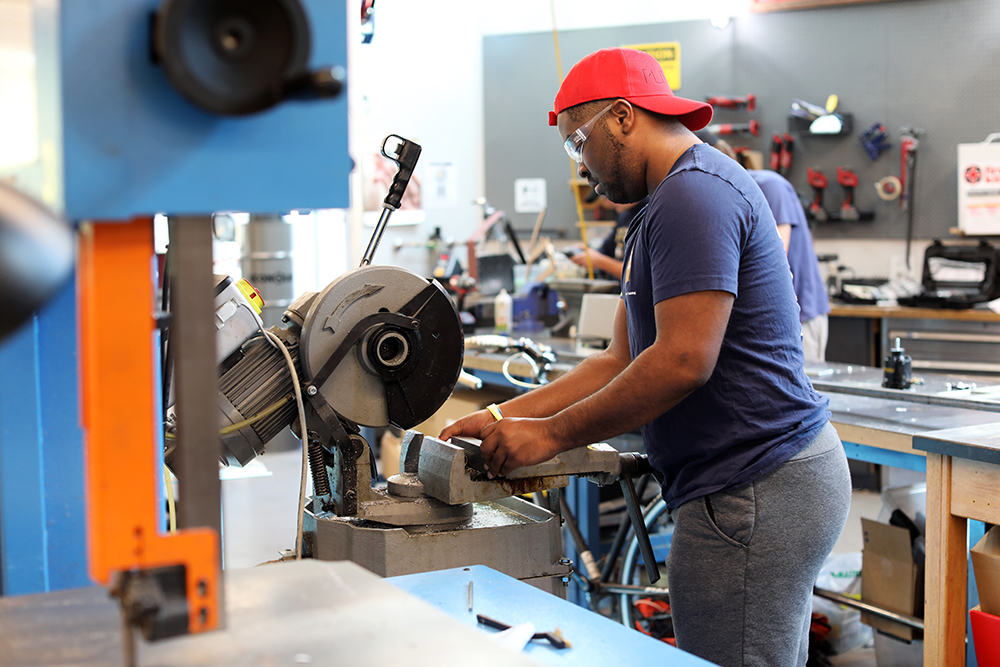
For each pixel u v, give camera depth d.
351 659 0.73
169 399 1.30
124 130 0.58
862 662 2.50
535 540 1.36
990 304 4.19
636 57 1.46
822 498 1.39
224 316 1.31
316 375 1.31
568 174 5.61
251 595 0.87
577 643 0.92
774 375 1.38
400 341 1.35
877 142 4.88
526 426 1.31
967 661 1.85
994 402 2.17
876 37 4.86
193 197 0.61
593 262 3.96
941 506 1.72
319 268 5.18
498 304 3.85
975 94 4.71
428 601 1.04
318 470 1.38
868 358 4.43
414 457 1.48
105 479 0.63
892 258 4.96
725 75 5.21
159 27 0.54
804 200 4.95
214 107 0.55
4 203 0.49
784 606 1.40
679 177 1.32
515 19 5.60
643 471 1.48
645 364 1.28
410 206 5.44
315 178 0.64
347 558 1.30
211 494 0.68
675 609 1.46
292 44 0.56
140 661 0.73
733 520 1.38
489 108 5.71
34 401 1.19
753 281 1.36
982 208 4.59
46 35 0.60
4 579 1.20
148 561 0.64
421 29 5.45
